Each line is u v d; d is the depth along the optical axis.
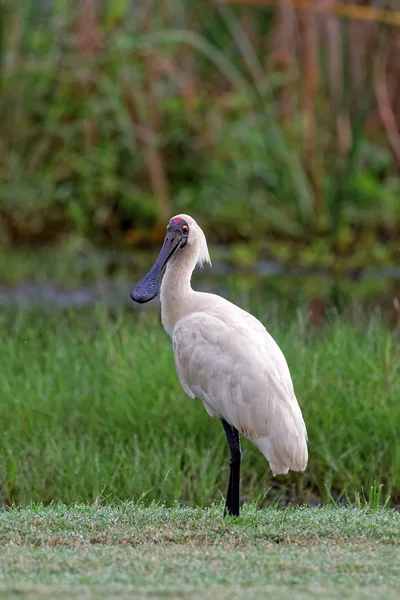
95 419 10.76
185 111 23.69
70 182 23.28
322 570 6.26
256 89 23.52
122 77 22.62
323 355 11.68
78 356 12.32
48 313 16.47
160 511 7.96
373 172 25.41
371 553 6.66
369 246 22.52
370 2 22.61
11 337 13.44
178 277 9.02
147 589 5.74
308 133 23.16
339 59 23.70
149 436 10.41
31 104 22.84
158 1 23.17
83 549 6.74
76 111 23.08
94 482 9.66
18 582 5.88
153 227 23.41
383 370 11.20
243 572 6.18
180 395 10.93
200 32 24.75
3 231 22.88
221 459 10.30
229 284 19.27
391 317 16.23
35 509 8.06
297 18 22.91
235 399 8.17
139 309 17.17
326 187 23.52
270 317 15.56
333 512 8.06
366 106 22.50
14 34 22.64
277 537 7.17
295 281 19.73
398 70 24.55
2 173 22.92
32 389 11.30
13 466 9.91
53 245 22.91
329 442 10.44
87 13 22.75
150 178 23.50
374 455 10.35
